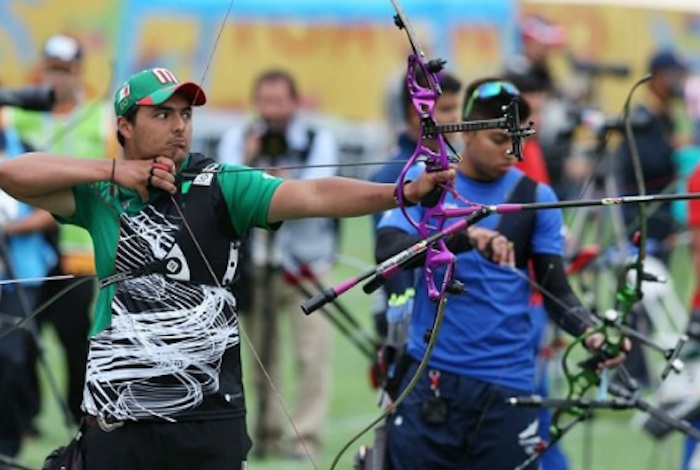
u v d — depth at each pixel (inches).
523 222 619.5
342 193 491.5
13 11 1712.6
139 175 493.0
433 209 484.7
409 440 614.9
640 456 906.7
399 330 623.5
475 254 612.1
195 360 497.4
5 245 776.3
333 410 1027.3
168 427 496.7
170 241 496.4
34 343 811.4
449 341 613.3
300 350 911.0
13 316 800.3
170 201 499.5
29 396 817.5
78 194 506.9
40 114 837.2
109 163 494.9
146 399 496.4
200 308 498.0
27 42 1717.5
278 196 496.4
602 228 915.4
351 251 1642.5
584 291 768.9
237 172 501.4
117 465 498.9
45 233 824.9
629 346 598.5
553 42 1082.1
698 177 770.2
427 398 613.3
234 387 506.3
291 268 903.7
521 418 614.9
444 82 714.2
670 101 1120.2
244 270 903.1
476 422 613.6
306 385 910.4
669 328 1112.8
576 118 949.2
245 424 511.5
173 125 499.5
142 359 495.8
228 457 502.6
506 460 614.9
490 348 613.0
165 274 497.4
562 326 619.2
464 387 611.5
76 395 839.7
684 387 773.9
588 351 610.2
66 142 842.2
